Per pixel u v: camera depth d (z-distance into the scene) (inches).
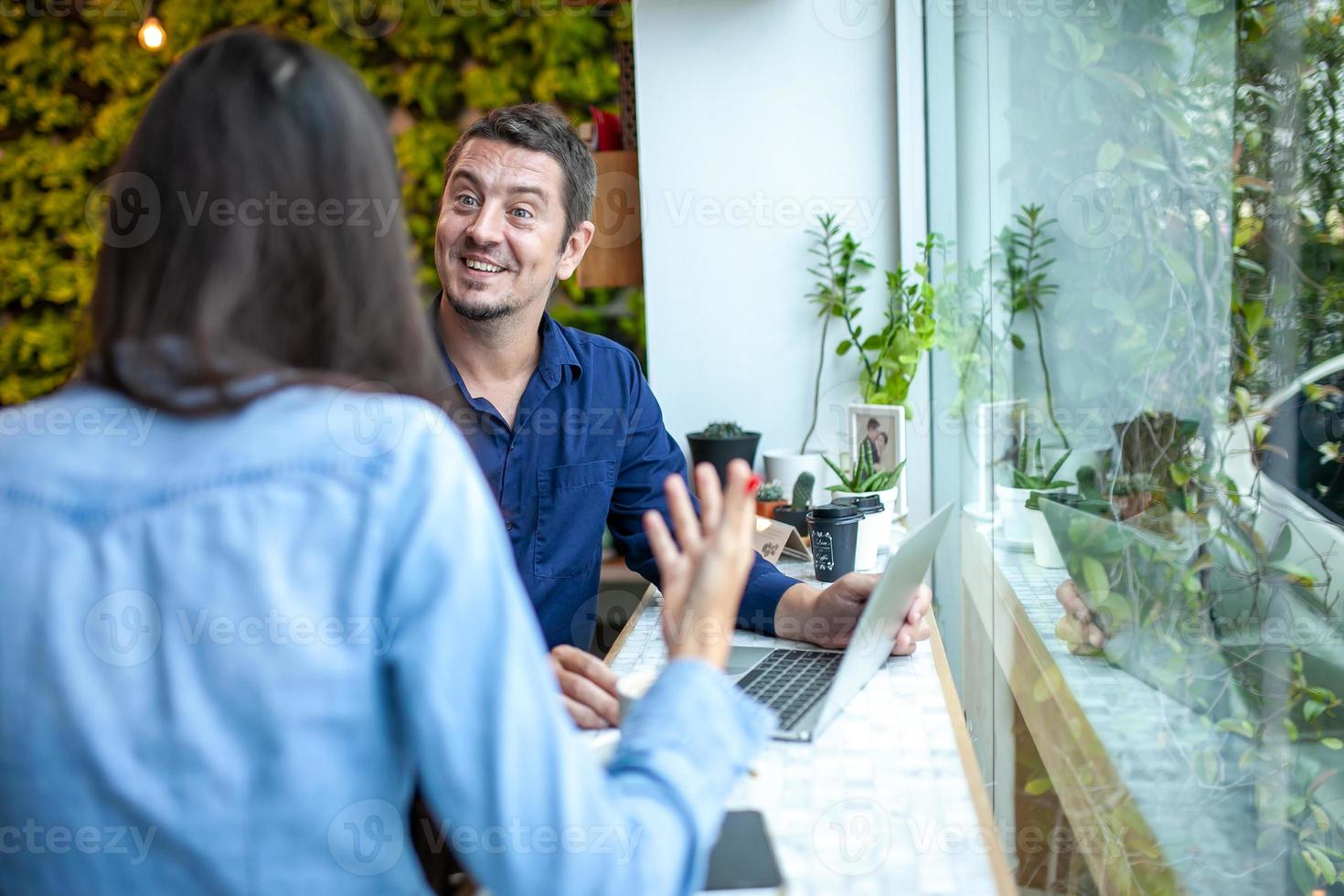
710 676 27.5
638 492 76.0
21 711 22.6
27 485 23.7
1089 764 55.6
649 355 103.3
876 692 49.7
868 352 101.1
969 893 32.1
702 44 99.8
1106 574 52.1
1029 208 65.6
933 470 103.6
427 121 143.2
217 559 22.8
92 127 144.0
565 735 23.8
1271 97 34.2
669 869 24.1
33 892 23.1
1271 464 35.4
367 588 23.1
